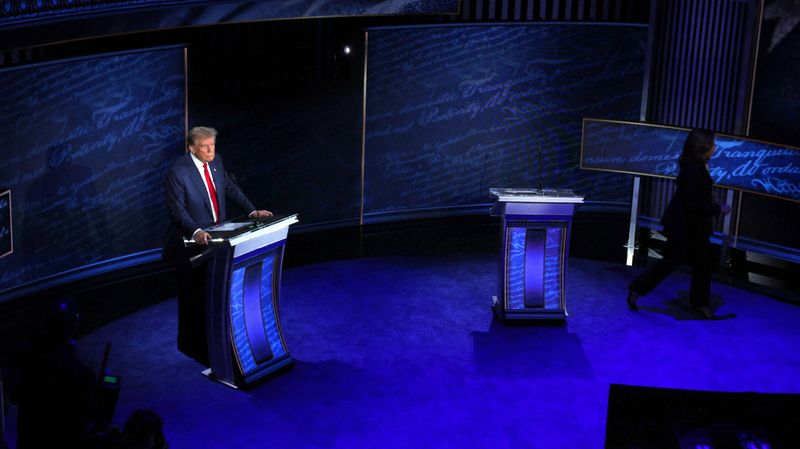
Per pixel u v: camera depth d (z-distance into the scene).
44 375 3.31
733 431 2.55
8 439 4.61
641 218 10.05
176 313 6.84
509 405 5.22
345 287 7.52
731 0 8.69
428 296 7.31
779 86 8.32
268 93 8.85
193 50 8.30
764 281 7.96
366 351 6.07
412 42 9.70
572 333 6.47
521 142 10.47
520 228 6.48
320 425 4.93
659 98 9.60
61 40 6.29
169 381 5.50
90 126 7.43
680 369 5.82
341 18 9.24
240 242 5.07
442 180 10.34
